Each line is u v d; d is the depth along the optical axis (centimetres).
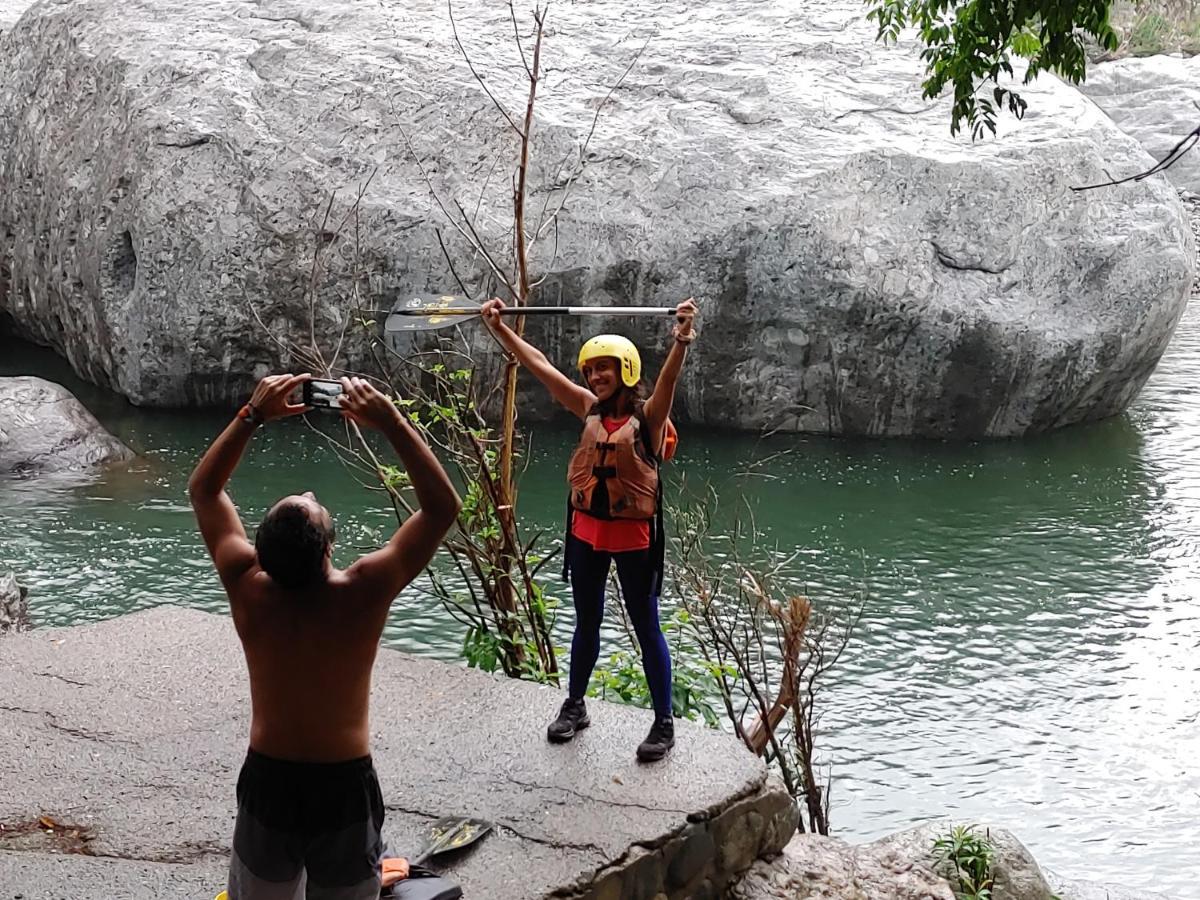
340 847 359
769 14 1583
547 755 537
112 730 562
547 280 1359
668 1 1623
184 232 1426
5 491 1226
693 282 1351
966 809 755
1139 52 2892
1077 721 854
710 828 505
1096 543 1138
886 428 1409
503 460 741
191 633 654
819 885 543
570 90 1456
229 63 1512
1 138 1727
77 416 1335
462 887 457
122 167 1478
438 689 593
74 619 962
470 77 1445
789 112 1414
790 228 1332
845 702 875
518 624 744
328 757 356
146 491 1238
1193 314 2023
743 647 877
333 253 1401
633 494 506
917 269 1348
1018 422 1412
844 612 999
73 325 1593
